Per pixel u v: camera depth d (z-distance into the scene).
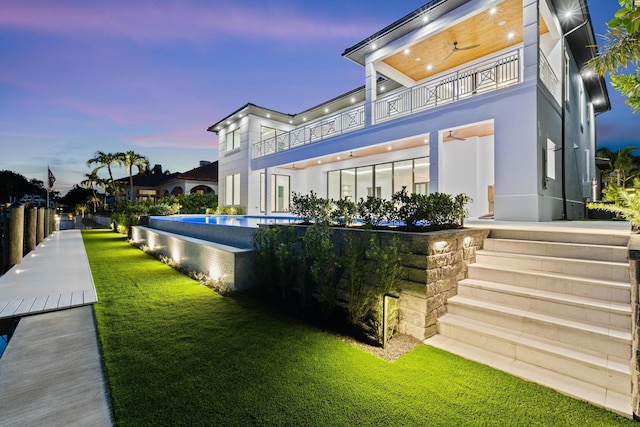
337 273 4.40
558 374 2.94
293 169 18.66
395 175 13.45
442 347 3.52
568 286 3.61
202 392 2.63
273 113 18.89
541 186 7.70
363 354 3.34
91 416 2.35
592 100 17.14
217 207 22.19
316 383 2.77
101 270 7.95
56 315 4.66
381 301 3.68
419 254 3.78
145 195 36.72
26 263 8.95
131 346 3.51
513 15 9.34
